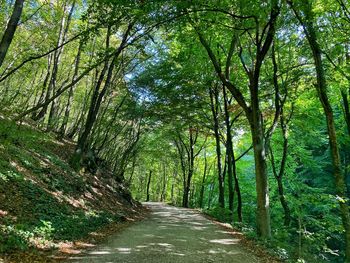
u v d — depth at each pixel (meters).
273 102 22.64
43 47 24.59
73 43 27.59
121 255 9.73
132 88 29.44
